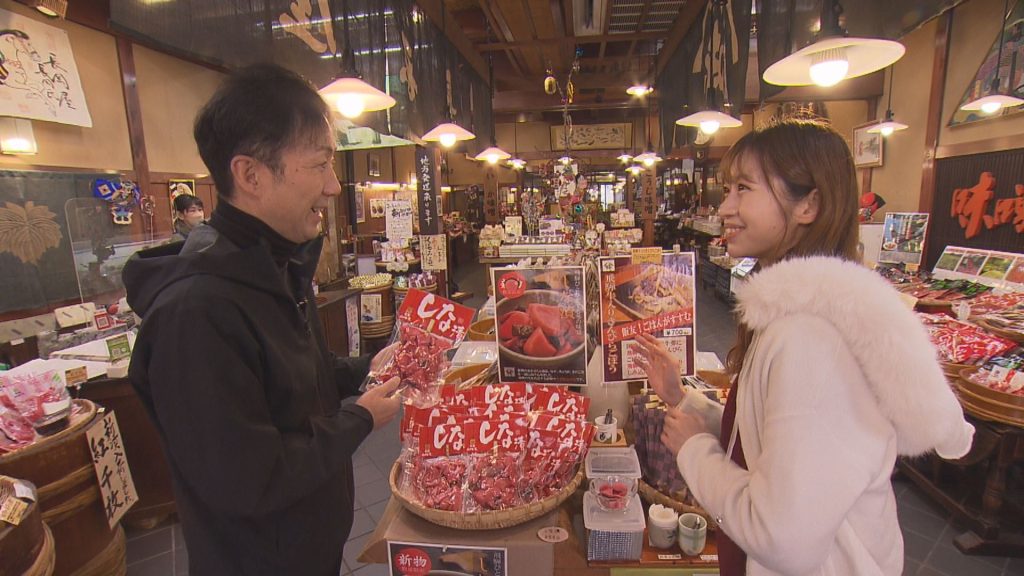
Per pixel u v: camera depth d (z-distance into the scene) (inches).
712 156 407.2
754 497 27.4
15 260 126.4
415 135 172.9
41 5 116.8
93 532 85.2
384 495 114.7
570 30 256.8
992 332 120.1
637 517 49.1
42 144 133.3
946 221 199.2
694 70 207.3
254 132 35.6
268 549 39.8
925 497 110.3
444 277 248.5
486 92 290.7
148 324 35.5
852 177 32.3
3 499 53.1
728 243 36.8
